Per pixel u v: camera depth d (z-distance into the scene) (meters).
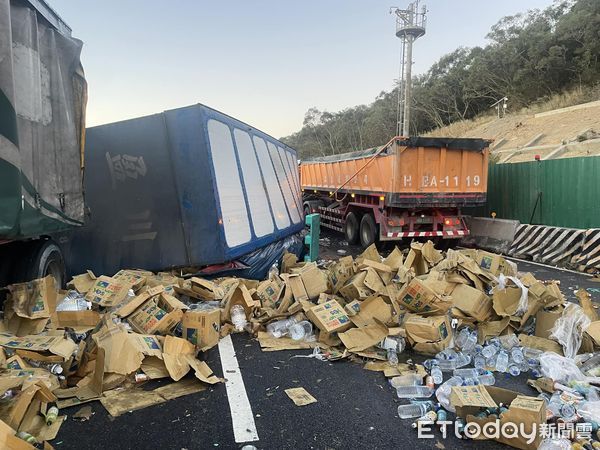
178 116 6.39
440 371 3.97
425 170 10.95
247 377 3.96
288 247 9.17
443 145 10.93
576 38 35.81
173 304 4.77
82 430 3.04
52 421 3.08
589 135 20.09
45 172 4.55
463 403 3.07
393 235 11.36
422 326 4.46
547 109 31.05
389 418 3.28
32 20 4.30
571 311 4.64
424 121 54.22
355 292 5.39
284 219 9.70
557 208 11.83
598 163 10.76
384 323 4.62
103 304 5.06
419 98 54.06
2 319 4.14
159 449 2.87
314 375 4.02
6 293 4.44
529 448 2.82
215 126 6.79
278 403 3.49
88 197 6.75
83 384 3.60
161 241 6.50
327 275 6.31
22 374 3.31
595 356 4.10
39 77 4.43
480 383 3.72
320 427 3.15
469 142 11.09
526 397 3.06
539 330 4.76
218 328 4.82
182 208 6.38
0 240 4.16
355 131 66.25
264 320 5.20
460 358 4.30
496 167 13.75
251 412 3.34
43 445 2.81
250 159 8.27
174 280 6.05
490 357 4.34
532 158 21.47
